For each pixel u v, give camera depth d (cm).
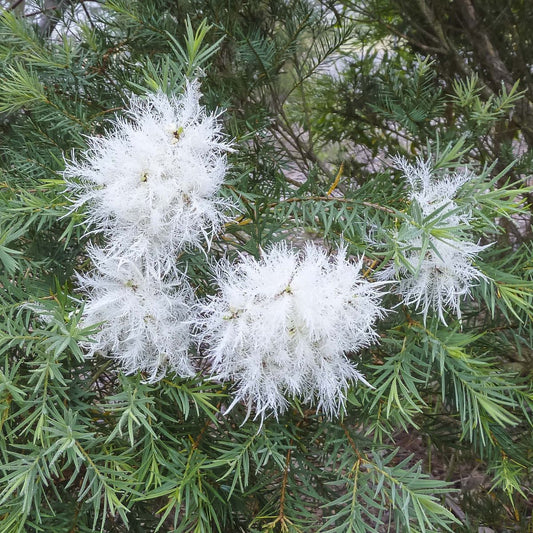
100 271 28
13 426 29
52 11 44
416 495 26
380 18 51
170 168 26
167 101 27
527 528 43
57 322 24
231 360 27
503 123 48
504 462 32
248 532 34
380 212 31
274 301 25
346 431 30
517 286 29
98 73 39
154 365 28
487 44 48
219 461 27
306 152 54
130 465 29
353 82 54
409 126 42
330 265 28
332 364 27
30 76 34
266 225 32
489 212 29
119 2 38
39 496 26
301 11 42
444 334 28
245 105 44
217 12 41
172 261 27
